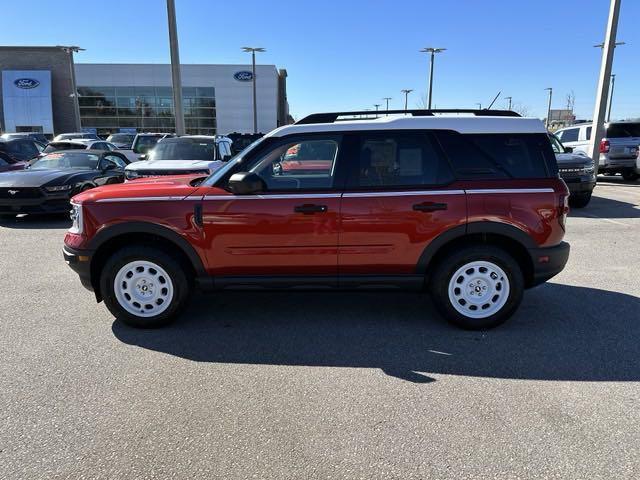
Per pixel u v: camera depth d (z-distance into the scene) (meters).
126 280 4.41
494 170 4.27
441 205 4.20
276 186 4.36
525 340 4.21
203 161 10.40
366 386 3.43
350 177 4.28
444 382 3.48
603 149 16.94
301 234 4.25
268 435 2.85
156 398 3.26
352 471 2.54
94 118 51.81
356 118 4.64
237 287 4.40
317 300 5.29
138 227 4.26
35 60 49.22
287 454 2.68
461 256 4.30
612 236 8.38
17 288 5.65
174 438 2.82
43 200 9.56
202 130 53.69
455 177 4.26
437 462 2.61
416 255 4.29
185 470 2.55
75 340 4.22
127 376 3.57
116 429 2.91
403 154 4.29
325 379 3.54
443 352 3.98
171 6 16.67
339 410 3.12
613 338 4.23
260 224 4.24
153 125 53.09
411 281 4.37
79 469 2.56
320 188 4.27
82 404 3.19
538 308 4.98
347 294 5.50
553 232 4.28
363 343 4.17
